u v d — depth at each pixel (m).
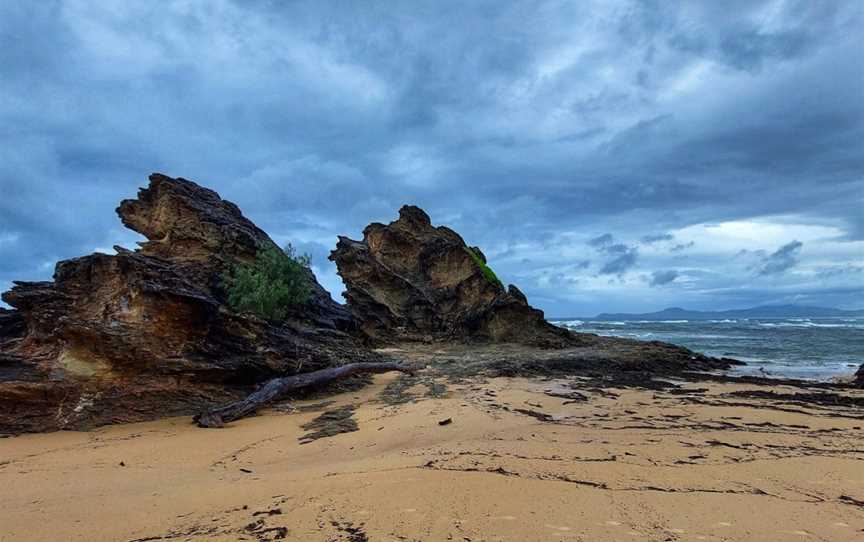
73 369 13.64
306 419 13.29
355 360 20.98
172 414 14.39
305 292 22.59
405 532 5.31
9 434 12.30
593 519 5.72
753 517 5.91
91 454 10.30
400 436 10.79
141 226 23.44
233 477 8.09
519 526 5.47
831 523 5.77
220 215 23.11
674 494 6.65
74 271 16.19
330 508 6.04
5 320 17.59
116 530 5.83
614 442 9.61
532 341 33.66
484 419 12.16
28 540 5.66
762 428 11.24
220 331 16.34
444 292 39.91
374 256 42.47
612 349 31.08
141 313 14.67
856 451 9.12
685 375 22.80
